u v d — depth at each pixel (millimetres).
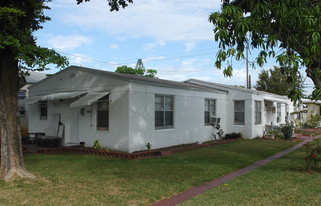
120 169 8383
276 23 7445
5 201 5508
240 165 9242
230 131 17922
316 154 8477
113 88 11211
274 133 17781
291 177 7480
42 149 11492
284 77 32844
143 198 5750
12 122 7289
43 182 6824
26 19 7602
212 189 6449
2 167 7312
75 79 12688
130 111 10680
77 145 12367
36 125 14477
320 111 35250
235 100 17812
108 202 5492
